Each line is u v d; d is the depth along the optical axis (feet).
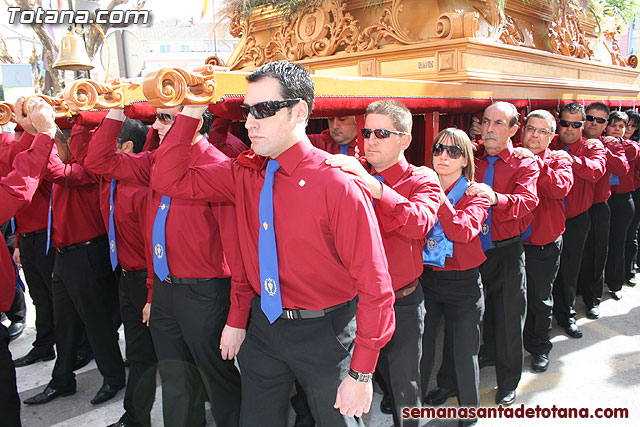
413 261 7.68
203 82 5.74
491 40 11.53
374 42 11.88
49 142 7.78
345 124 9.84
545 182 10.48
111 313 10.88
